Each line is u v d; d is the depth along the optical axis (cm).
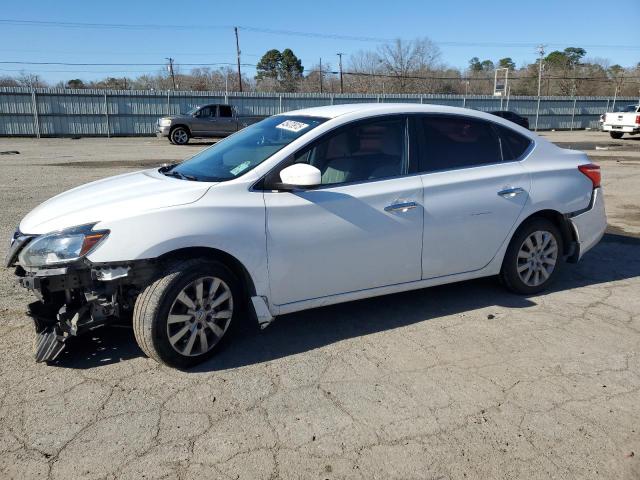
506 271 473
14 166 1439
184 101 3192
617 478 258
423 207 412
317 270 382
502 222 450
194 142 2689
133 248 328
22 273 364
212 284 354
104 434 287
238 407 312
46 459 268
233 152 412
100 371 351
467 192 430
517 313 448
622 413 309
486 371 354
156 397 322
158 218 334
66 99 2959
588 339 401
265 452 274
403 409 311
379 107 420
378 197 395
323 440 283
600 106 4138
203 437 285
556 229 483
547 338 402
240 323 427
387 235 400
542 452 275
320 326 421
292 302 381
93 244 326
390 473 259
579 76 6406
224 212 350
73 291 350
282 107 3397
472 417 304
